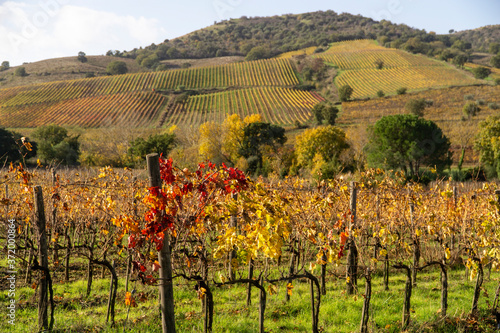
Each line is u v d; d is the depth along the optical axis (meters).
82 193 8.58
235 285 8.64
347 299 7.60
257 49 197.88
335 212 8.21
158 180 4.07
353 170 42.25
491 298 7.57
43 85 129.62
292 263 7.82
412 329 5.89
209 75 146.75
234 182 4.67
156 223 4.09
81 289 8.33
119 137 70.50
